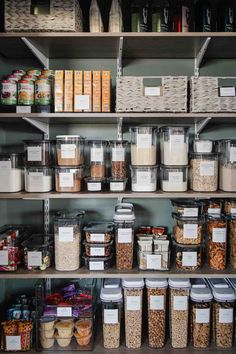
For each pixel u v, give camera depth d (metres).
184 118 1.80
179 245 1.75
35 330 1.79
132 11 1.74
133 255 1.94
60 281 2.07
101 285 1.97
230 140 1.71
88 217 2.06
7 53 1.93
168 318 1.84
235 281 1.89
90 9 1.69
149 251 1.75
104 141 1.82
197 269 1.75
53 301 1.78
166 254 1.74
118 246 1.76
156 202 2.06
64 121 1.93
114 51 1.89
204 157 1.73
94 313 1.90
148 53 1.93
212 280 1.89
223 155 1.77
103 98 1.69
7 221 2.05
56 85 1.68
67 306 1.75
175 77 1.68
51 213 2.05
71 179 1.73
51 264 1.84
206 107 1.67
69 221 1.74
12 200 2.05
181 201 1.89
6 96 1.68
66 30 1.63
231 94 1.67
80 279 2.08
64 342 1.75
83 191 1.77
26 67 2.02
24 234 1.94
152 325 1.73
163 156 1.77
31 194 1.68
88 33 1.63
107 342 1.73
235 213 1.82
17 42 1.73
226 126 2.04
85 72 1.68
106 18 1.94
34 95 1.70
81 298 1.80
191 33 1.63
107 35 1.63
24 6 1.62
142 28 1.70
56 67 2.00
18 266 1.80
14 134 2.04
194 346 1.74
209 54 1.95
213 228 1.75
